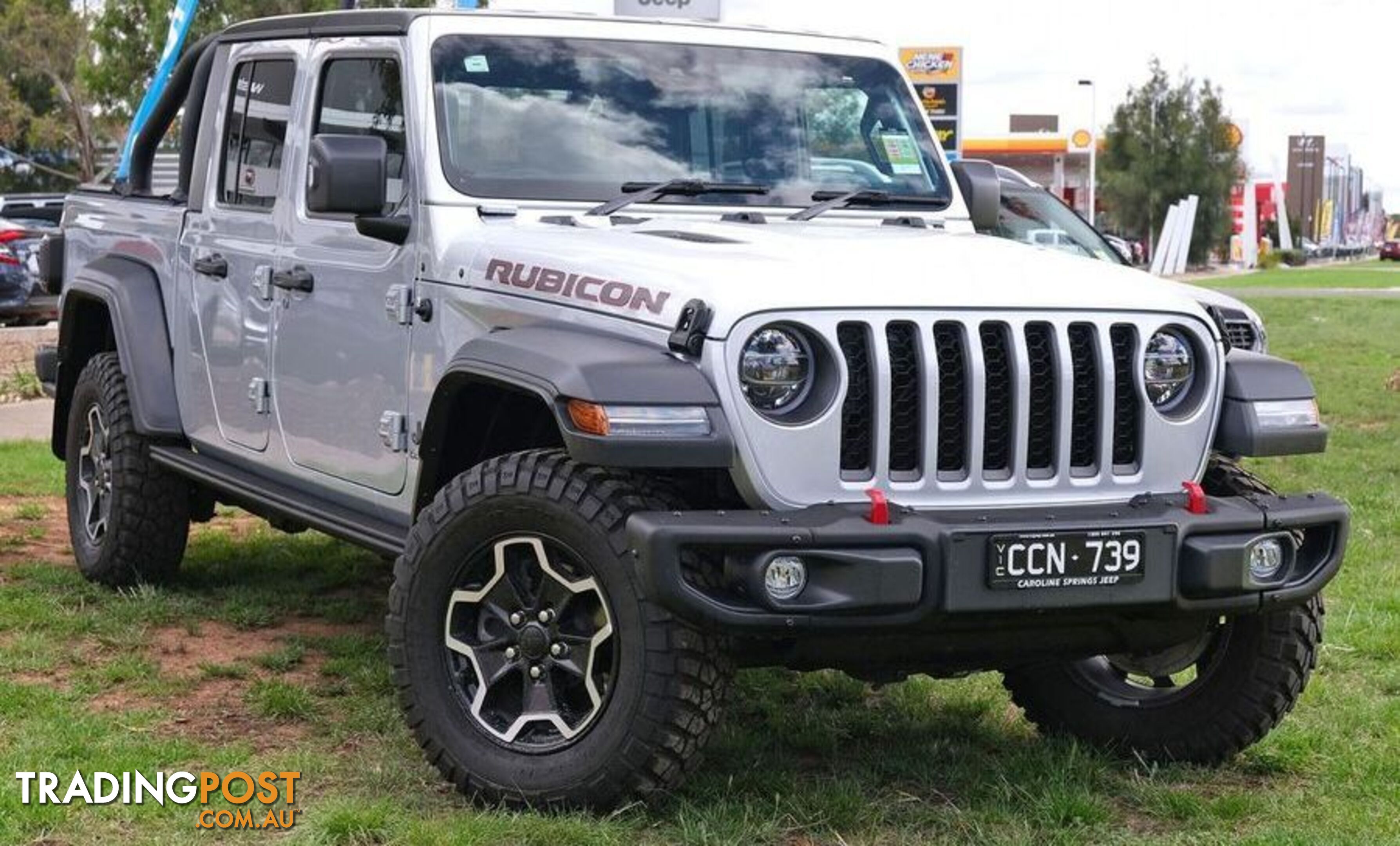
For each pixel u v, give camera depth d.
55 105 46.59
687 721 4.08
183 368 6.40
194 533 8.23
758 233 4.84
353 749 4.96
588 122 5.30
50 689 5.45
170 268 6.51
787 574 3.97
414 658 4.43
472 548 4.36
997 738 5.25
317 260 5.45
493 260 4.69
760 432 4.07
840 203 5.45
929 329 4.21
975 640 4.32
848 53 5.90
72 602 6.61
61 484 9.62
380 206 4.85
